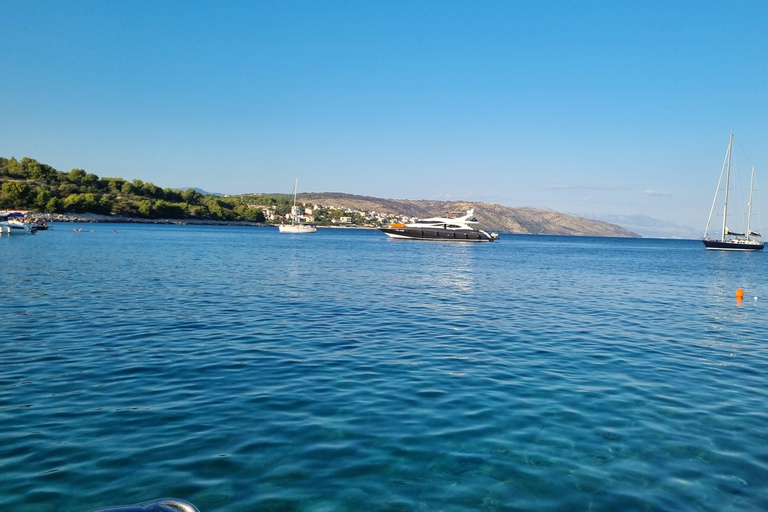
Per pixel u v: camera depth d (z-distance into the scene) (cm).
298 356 1405
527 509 662
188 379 1175
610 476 753
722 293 3278
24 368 1235
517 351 1527
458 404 1045
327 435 876
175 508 573
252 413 970
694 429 933
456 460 795
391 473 750
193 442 835
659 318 2211
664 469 777
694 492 711
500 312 2264
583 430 921
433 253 7700
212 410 981
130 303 2217
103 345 1477
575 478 746
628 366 1380
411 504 668
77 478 712
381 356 1426
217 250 6556
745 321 2177
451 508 662
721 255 9988
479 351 1513
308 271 4006
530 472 761
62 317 1870
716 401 1093
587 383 1212
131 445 819
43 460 762
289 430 894
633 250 13038
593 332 1852
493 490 708
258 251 6644
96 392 1072
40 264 3872
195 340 1565
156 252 5706
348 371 1266
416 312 2203
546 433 905
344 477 734
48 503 648
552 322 2041
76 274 3284
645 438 890
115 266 3894
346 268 4406
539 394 1120
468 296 2800
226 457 785
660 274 4812
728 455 828
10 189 17900
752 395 1138
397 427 918
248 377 1198
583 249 12744
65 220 18725
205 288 2791
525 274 4391
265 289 2825
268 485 706
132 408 984
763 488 723
